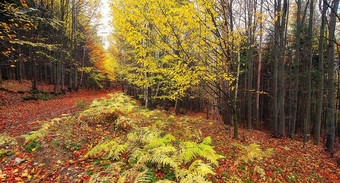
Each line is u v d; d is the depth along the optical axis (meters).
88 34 23.03
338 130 17.25
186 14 4.79
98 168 3.39
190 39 5.69
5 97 10.10
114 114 6.66
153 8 5.12
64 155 3.77
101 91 32.72
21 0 8.16
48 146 3.96
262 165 5.59
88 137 4.91
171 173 3.47
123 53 15.40
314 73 13.64
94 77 28.22
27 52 15.72
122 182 2.68
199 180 2.66
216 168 4.62
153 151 3.56
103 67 25.88
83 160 3.63
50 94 15.60
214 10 5.35
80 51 25.36
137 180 2.56
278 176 5.04
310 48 10.80
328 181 5.25
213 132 8.91
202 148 3.98
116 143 3.99
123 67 11.07
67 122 5.79
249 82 12.35
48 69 26.56
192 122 9.36
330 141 7.86
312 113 19.95
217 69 6.27
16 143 4.07
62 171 3.22
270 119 19.89
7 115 7.61
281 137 11.11
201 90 12.08
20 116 7.79
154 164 3.67
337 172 5.86
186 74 5.63
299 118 19.55
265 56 18.36
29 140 4.14
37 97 12.99
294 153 7.53
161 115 8.43
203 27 5.20
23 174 3.09
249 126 12.45
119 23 7.27
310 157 7.14
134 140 4.22
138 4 5.38
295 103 11.65
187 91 13.44
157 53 9.82
